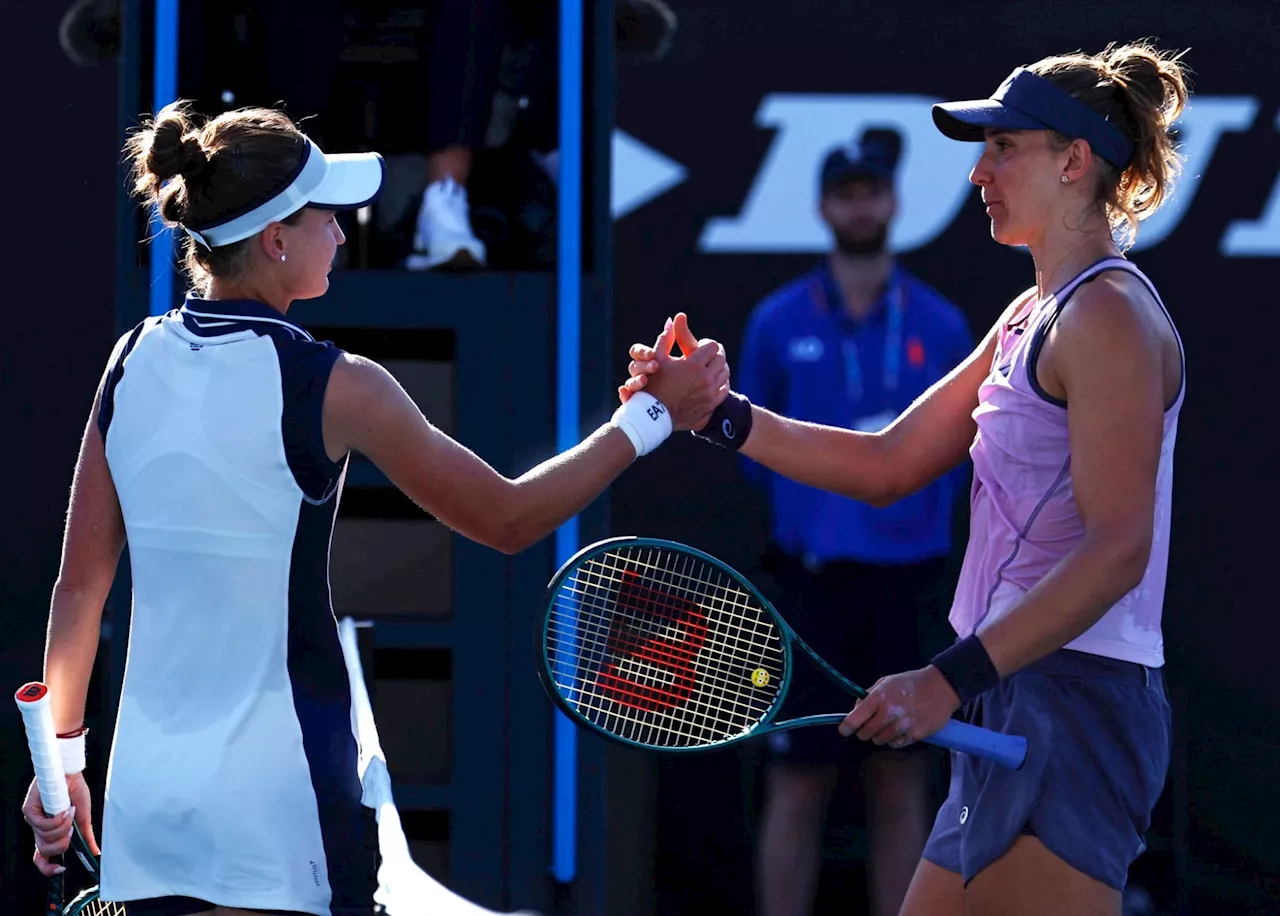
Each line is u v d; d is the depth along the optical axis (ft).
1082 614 24.95
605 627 42.42
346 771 23.49
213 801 22.59
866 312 48.11
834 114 48.08
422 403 48.57
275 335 23.61
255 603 23.08
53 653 25.29
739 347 48.32
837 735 47.57
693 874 47.83
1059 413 26.23
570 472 26.53
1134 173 27.76
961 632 27.89
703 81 48.14
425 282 48.06
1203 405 48.32
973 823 26.48
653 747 28.60
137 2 47.26
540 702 47.91
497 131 50.88
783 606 47.88
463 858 47.78
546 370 48.06
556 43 50.62
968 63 47.96
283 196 24.02
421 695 48.49
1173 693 48.16
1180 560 48.37
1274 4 47.80
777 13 48.06
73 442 47.78
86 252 47.70
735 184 48.08
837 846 47.78
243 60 51.39
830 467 31.81
